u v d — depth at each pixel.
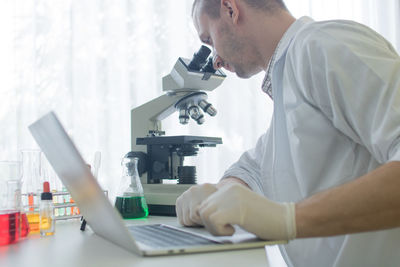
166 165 1.74
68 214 1.39
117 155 2.98
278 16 1.36
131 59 2.99
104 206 0.75
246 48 1.40
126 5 3.02
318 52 1.06
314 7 2.98
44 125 0.88
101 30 3.05
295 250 1.25
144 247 0.79
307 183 1.16
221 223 0.78
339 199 0.77
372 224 0.77
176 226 1.12
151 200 1.61
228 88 2.88
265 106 2.88
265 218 0.79
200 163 2.83
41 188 1.27
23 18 3.16
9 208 1.04
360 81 0.97
